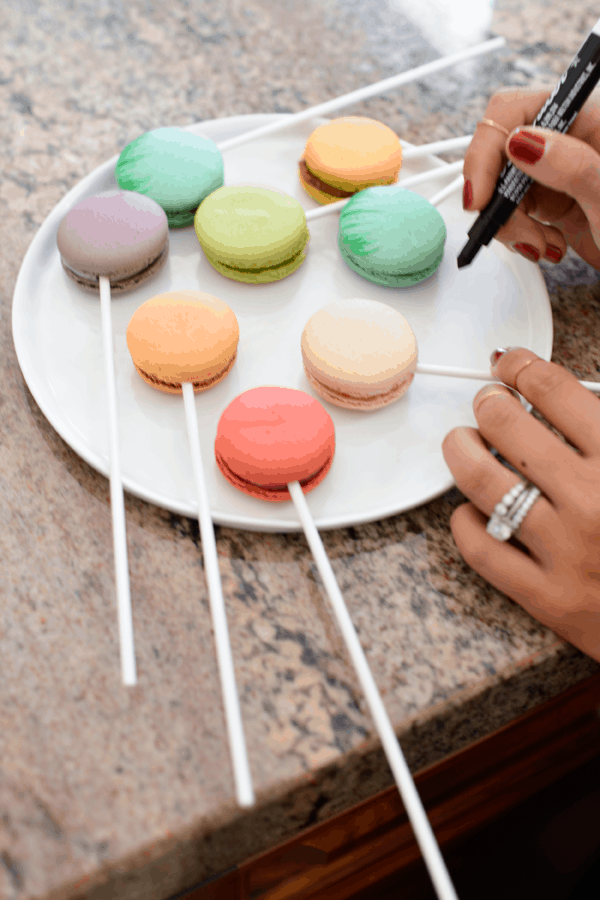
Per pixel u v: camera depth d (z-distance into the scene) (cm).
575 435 48
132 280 60
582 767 85
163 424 54
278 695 44
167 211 65
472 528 48
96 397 55
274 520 49
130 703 43
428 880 75
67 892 37
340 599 43
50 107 78
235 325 56
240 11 91
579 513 44
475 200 58
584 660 48
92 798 39
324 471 51
